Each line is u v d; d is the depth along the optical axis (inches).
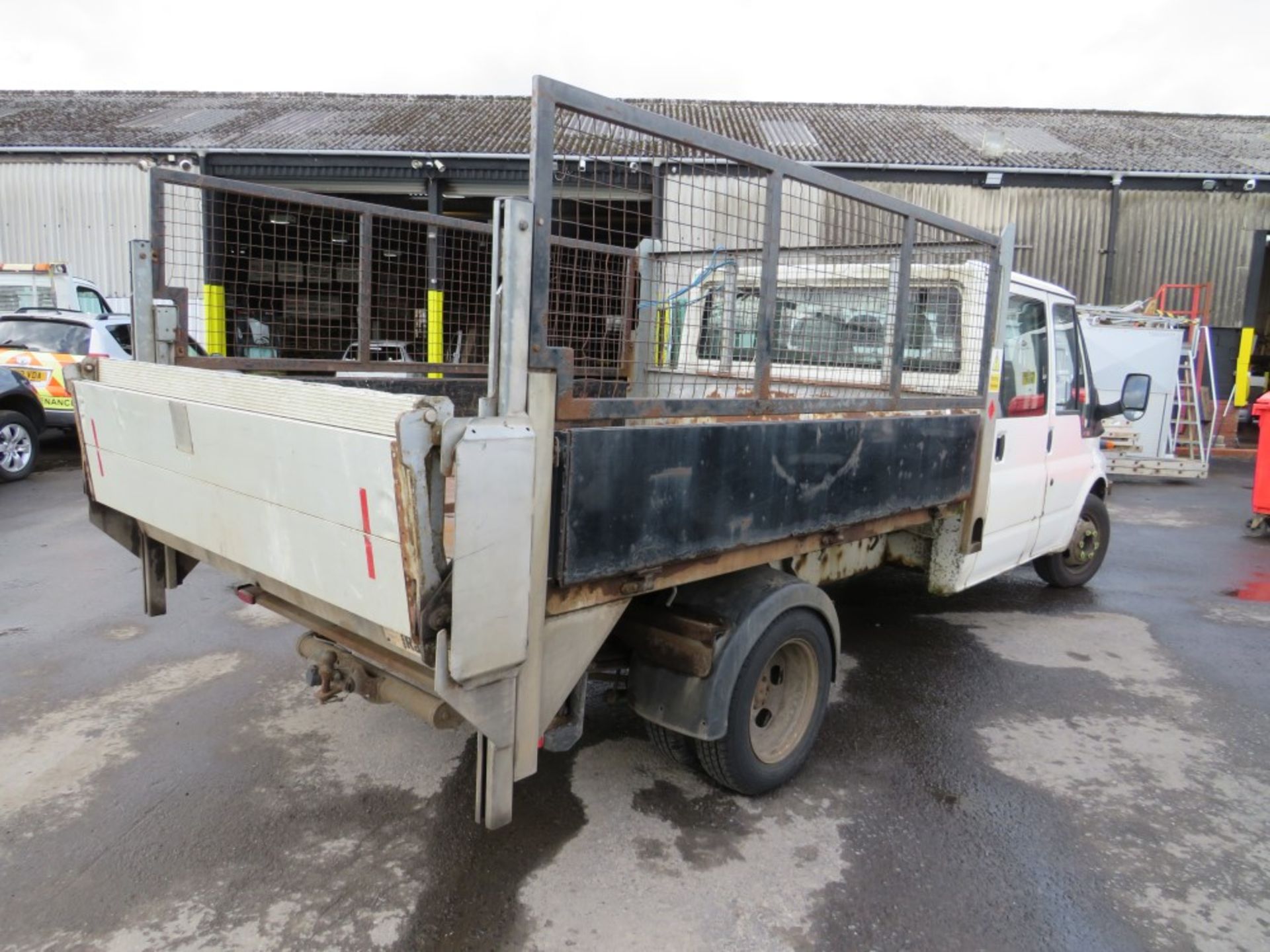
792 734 140.8
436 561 83.1
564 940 102.2
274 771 139.8
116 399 127.6
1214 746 159.2
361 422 85.0
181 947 99.5
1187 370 514.6
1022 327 202.2
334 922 104.4
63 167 653.3
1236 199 643.5
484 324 226.2
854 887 114.0
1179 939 105.3
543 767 144.5
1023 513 211.8
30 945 99.2
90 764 140.7
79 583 239.0
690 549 109.3
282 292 204.1
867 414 143.3
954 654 204.5
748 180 124.0
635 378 189.9
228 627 207.0
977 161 642.8
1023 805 136.2
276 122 729.0
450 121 731.4
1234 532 363.3
